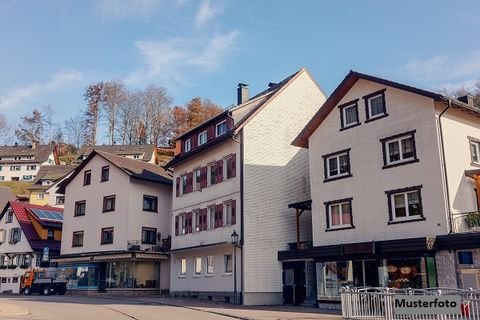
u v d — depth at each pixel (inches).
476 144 954.7
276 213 1222.9
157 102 4360.2
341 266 984.9
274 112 1284.4
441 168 855.7
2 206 2534.5
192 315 816.3
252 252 1157.7
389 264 895.7
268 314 836.0
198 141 1430.9
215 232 1267.2
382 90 981.2
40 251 1895.9
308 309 964.0
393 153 944.9
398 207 916.0
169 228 1668.3
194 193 1393.9
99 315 800.9
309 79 1386.6
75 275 1683.1
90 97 4500.5
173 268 1446.9
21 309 892.0
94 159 1739.7
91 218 1688.0
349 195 1008.9
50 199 2938.0
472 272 792.3
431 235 848.3
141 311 879.1
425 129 891.4
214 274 1252.5
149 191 1637.6
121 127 4355.3
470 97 984.9
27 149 4291.3
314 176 1096.8
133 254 1464.1
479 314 514.3
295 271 1166.3
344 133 1046.4
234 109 1288.1
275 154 1261.1
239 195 1188.5
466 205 880.9
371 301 613.0
